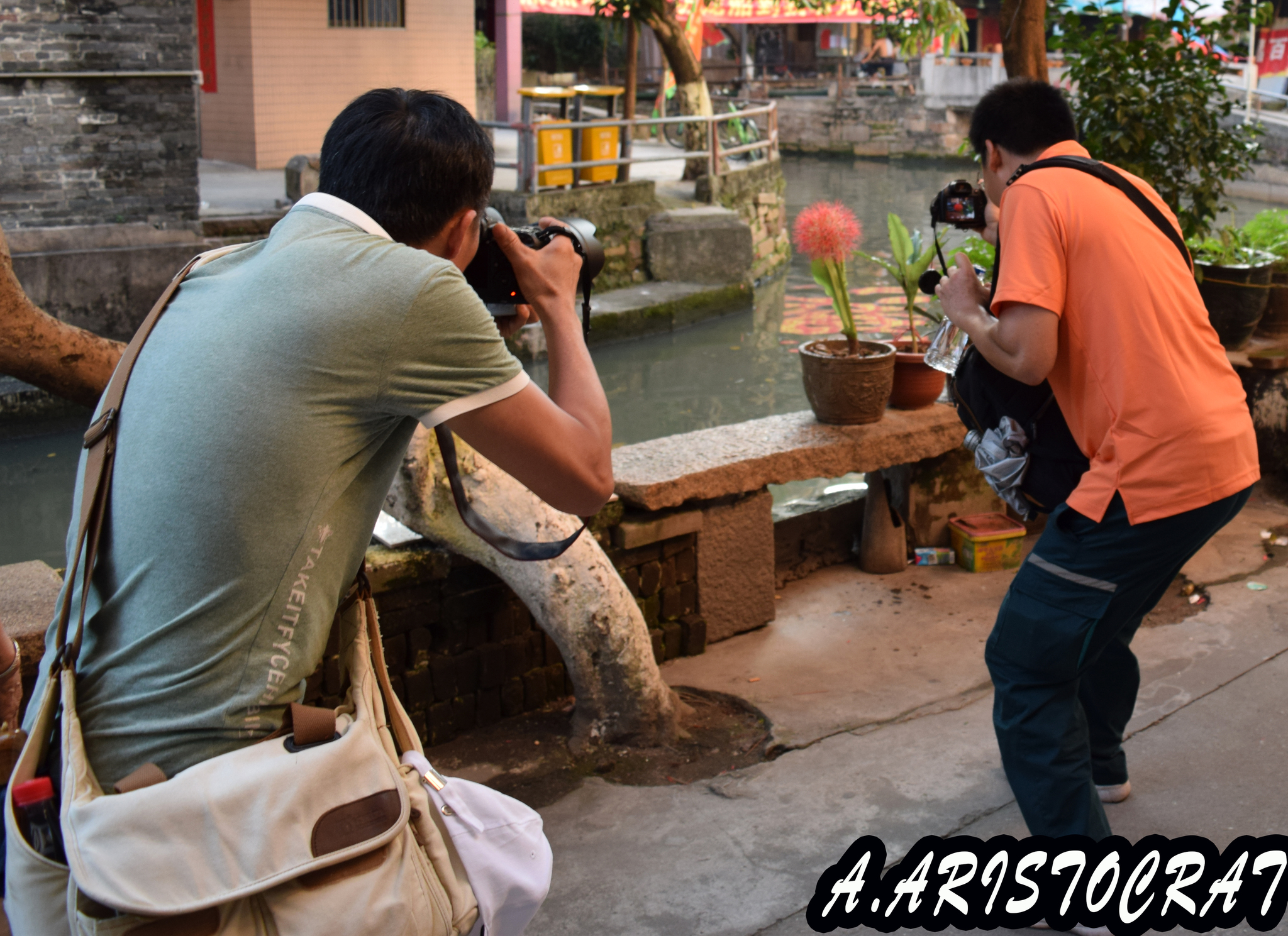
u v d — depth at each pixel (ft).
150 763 4.21
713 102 100.37
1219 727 10.21
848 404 12.89
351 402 4.33
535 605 9.64
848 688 11.09
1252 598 12.85
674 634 11.73
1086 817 7.70
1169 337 7.21
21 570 8.73
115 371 4.62
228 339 4.32
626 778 9.64
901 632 12.31
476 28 80.33
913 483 13.97
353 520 4.57
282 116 50.03
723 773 9.68
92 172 29.89
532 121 40.50
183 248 31.19
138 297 30.78
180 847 4.01
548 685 10.88
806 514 13.92
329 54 50.88
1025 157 8.20
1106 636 7.58
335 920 4.12
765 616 12.51
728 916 7.88
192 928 3.99
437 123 4.69
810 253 12.86
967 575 13.82
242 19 48.37
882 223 63.41
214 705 4.27
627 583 11.30
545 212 39.81
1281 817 8.89
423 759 4.86
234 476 4.21
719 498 11.86
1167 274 7.34
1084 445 7.63
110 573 4.43
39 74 28.48
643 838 8.78
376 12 52.24
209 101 50.70
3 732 5.39
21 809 4.18
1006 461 8.30
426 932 4.37
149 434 4.35
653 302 40.68
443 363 4.38
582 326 5.71
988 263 18.01
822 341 13.55
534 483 4.78
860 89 106.63
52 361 10.03
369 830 4.27
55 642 4.43
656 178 53.72
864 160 106.11
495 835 4.74
